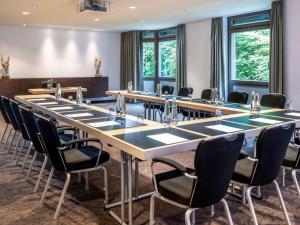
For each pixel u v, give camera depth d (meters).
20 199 3.15
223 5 6.57
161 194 2.18
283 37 6.37
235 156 2.05
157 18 8.22
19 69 10.00
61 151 2.64
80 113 3.73
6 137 5.76
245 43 7.81
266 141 2.20
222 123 3.10
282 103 4.61
